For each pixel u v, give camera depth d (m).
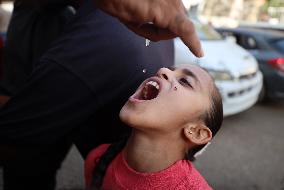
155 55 1.61
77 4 1.77
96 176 1.41
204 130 1.31
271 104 7.45
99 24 1.49
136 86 1.54
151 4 0.91
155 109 1.24
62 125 1.53
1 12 3.91
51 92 1.49
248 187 3.84
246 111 6.75
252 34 7.72
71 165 3.88
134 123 1.24
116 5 0.92
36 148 1.60
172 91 1.26
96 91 1.50
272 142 5.24
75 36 1.50
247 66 5.98
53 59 1.49
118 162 1.37
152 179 1.27
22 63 1.98
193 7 7.70
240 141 5.18
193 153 1.35
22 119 1.54
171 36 1.03
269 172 4.24
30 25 1.95
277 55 7.27
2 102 1.89
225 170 4.20
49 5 1.82
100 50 1.47
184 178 1.27
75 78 1.47
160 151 1.28
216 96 1.34
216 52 5.77
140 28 1.02
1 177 3.21
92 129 1.68
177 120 1.26
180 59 4.84
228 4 20.00
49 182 1.86
